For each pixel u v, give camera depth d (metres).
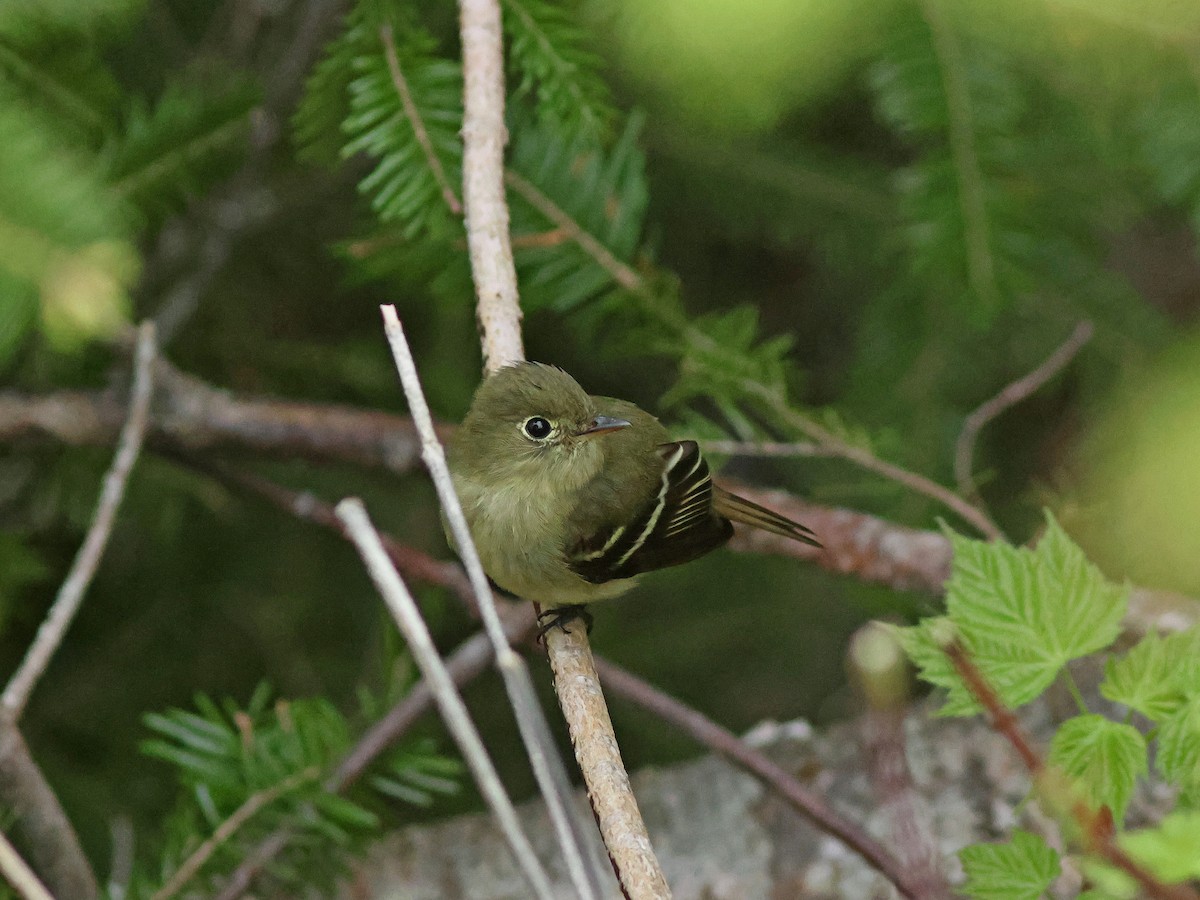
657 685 10.79
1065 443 9.49
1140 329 9.33
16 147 4.96
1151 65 7.34
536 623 8.16
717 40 6.54
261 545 10.65
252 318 10.55
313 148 7.57
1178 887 3.07
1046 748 7.01
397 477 8.94
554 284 7.89
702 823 7.45
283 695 10.28
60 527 10.21
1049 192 8.04
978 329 8.90
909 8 7.23
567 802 3.22
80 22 5.58
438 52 9.09
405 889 7.41
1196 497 6.04
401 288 8.65
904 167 9.78
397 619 3.39
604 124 7.16
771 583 10.93
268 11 9.86
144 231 7.87
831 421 8.07
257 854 6.69
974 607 4.42
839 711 10.56
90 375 8.99
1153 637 4.33
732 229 10.15
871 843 6.57
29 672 6.05
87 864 6.74
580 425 7.83
